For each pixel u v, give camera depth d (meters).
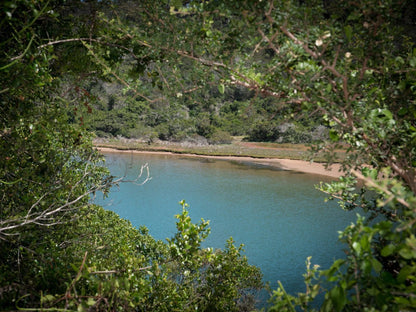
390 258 1.42
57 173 2.65
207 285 2.98
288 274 6.75
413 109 1.55
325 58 1.54
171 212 11.65
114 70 2.19
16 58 1.69
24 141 2.12
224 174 19.69
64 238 2.57
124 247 2.81
